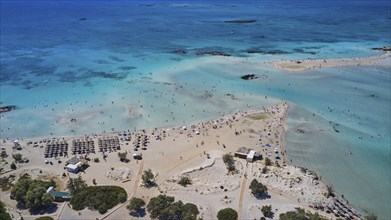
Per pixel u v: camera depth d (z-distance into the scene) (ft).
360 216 237.66
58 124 385.09
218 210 239.09
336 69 563.89
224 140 343.05
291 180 272.51
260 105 426.92
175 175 282.15
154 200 234.99
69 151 325.83
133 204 235.61
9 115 408.67
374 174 289.74
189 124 380.58
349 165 301.84
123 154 306.96
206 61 624.59
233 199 250.57
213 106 426.51
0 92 479.41
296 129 365.61
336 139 344.28
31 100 453.58
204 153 318.65
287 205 243.81
